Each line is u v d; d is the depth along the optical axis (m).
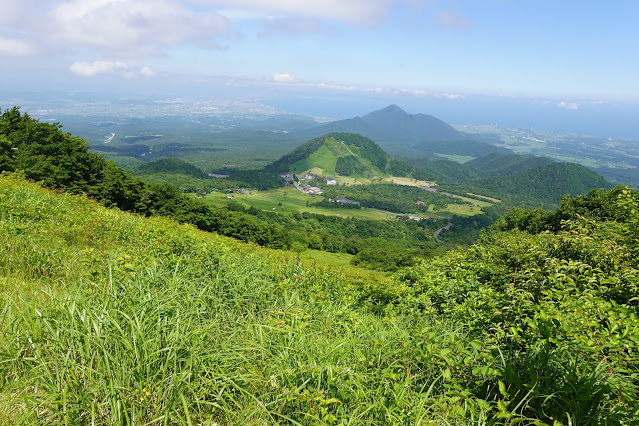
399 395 2.79
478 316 4.93
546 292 3.98
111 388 2.37
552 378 2.78
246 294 4.85
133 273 4.17
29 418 2.30
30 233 7.35
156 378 2.69
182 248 6.31
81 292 3.61
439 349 3.38
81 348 2.64
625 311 3.22
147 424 2.29
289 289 5.95
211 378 2.80
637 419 2.19
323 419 2.40
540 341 3.10
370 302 7.16
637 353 2.90
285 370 2.86
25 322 2.99
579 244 5.81
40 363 2.59
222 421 2.67
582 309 3.33
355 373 3.05
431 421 2.53
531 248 6.99
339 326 4.43
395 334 4.03
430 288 7.16
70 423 2.25
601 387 2.40
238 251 9.66
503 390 2.58
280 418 2.67
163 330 3.04
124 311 3.18
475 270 8.38
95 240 8.59
